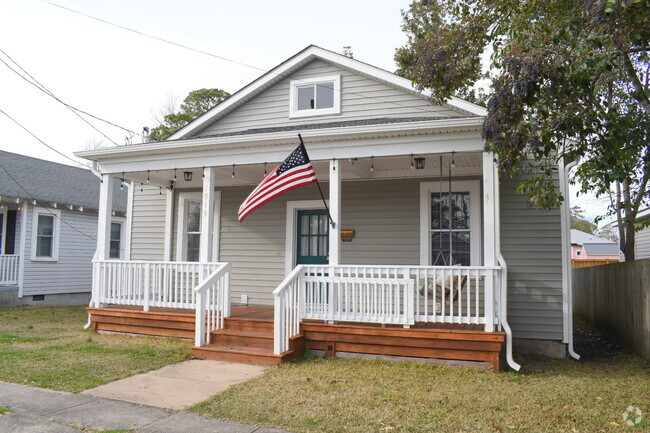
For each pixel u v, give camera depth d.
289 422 4.55
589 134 6.23
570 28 5.51
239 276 10.70
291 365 6.74
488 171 7.02
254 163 8.45
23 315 12.46
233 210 10.91
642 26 5.81
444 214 9.20
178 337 8.43
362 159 8.27
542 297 8.31
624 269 8.80
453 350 6.77
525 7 6.44
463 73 7.71
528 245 8.45
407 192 9.45
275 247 10.48
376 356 7.13
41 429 4.37
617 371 6.95
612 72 6.07
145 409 4.93
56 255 16.00
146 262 8.80
